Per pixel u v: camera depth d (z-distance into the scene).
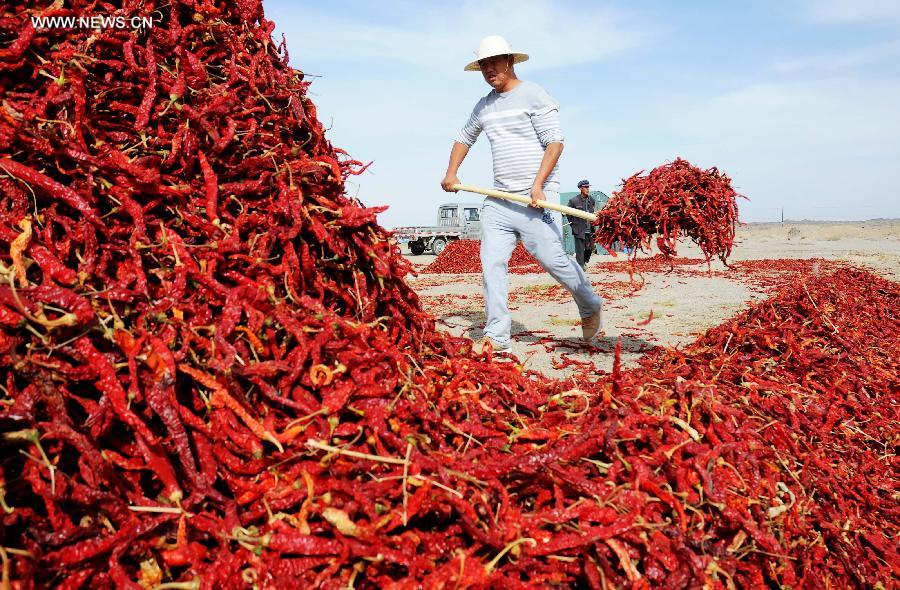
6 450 1.79
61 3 2.64
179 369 2.13
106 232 2.33
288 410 2.28
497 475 2.20
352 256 3.01
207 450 2.07
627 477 2.39
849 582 2.42
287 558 1.86
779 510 2.43
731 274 16.12
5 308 1.90
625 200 5.35
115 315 2.10
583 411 2.91
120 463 1.94
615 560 2.07
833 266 18.14
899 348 5.92
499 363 3.53
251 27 3.33
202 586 1.76
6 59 2.45
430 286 14.90
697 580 1.99
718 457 2.60
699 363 4.39
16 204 2.21
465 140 6.08
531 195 5.50
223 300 2.43
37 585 1.62
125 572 1.74
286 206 2.77
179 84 2.75
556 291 12.52
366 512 1.94
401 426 2.33
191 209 2.62
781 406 3.48
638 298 11.32
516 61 5.87
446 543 2.00
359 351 2.56
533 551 1.97
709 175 5.27
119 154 2.46
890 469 3.21
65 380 1.97
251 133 2.87
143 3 2.87
